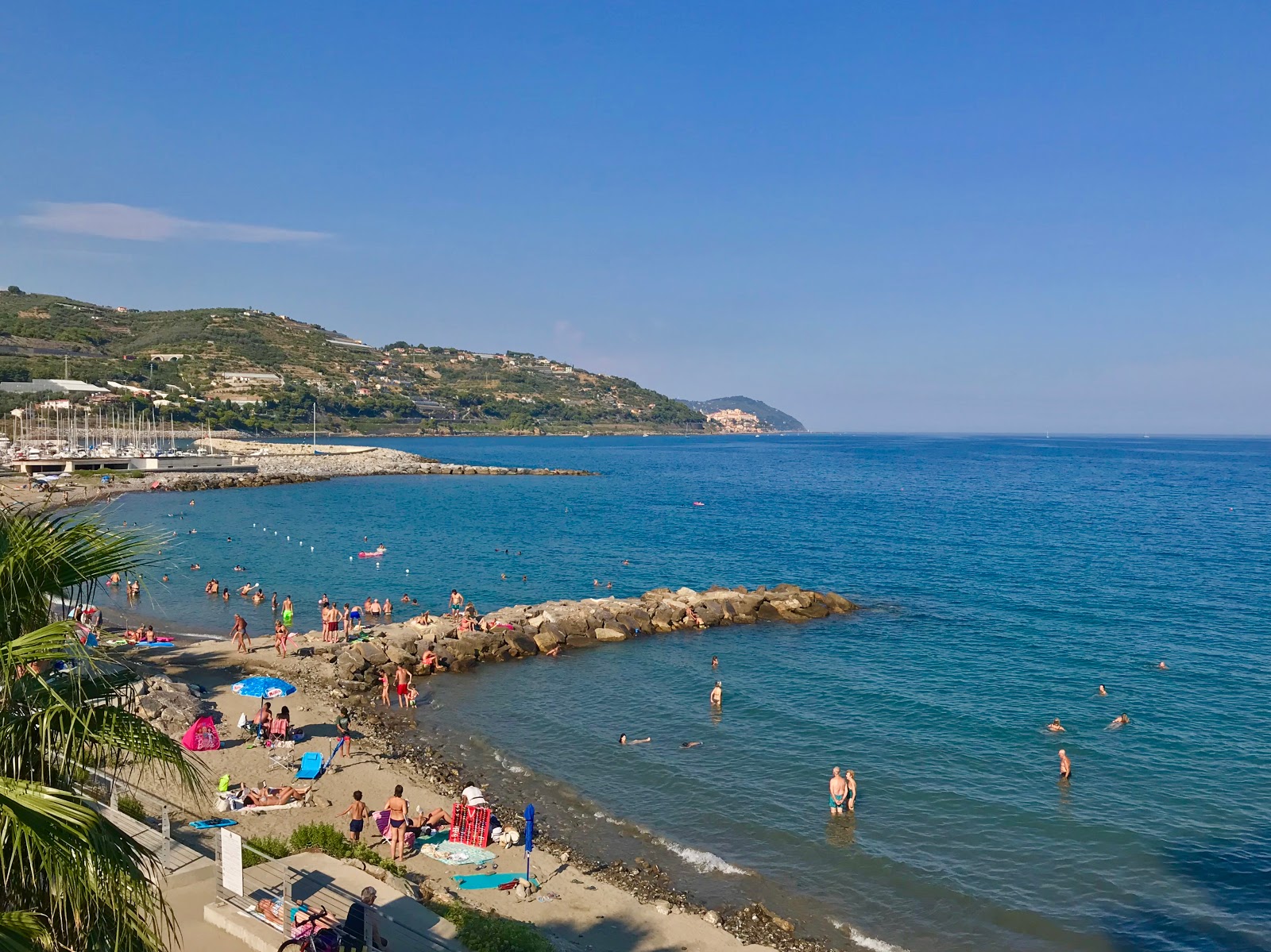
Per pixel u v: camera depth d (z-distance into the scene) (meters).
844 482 182.38
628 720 36.75
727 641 50.09
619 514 117.19
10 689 9.00
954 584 68.56
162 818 20.92
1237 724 36.38
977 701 39.22
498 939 17.81
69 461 128.62
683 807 28.47
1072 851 25.84
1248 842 26.48
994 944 21.39
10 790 8.20
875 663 45.56
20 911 8.34
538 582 69.31
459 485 155.00
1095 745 34.06
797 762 32.28
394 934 17.59
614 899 22.56
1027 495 152.88
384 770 30.33
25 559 8.91
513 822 27.02
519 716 37.19
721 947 20.62
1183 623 54.81
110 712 9.29
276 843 21.38
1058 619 56.09
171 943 16.52
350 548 83.44
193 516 102.38
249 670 41.84
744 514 118.88
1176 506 132.88
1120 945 21.42
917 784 30.39
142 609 56.97
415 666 43.56
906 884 23.98
